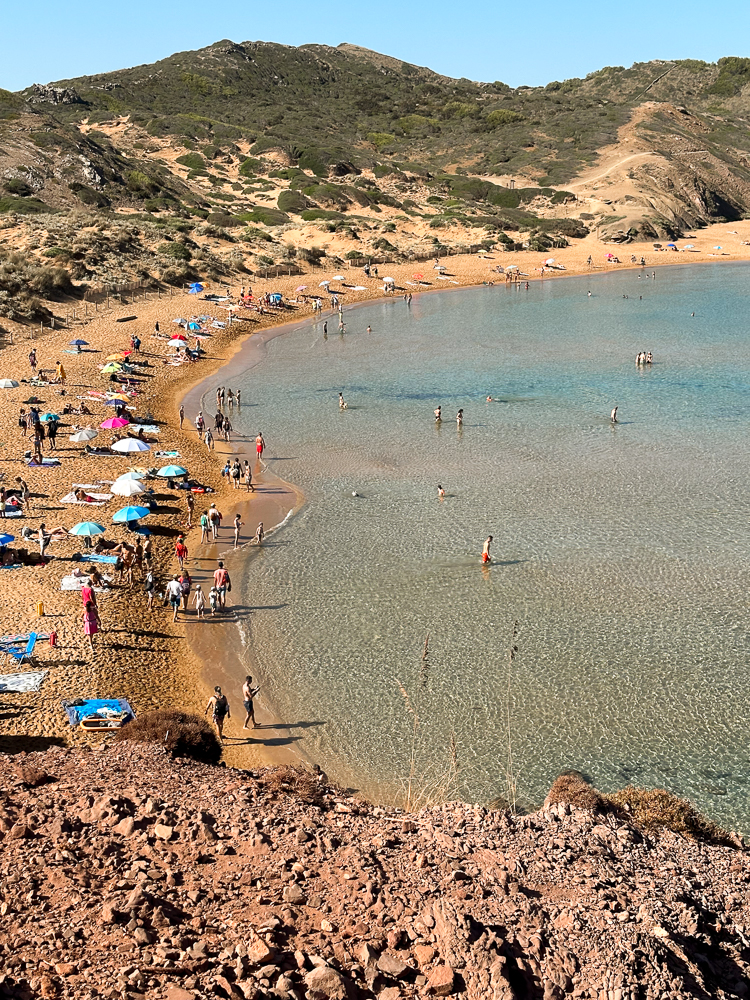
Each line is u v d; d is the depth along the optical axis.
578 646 27.55
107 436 48.19
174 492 40.78
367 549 35.25
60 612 28.50
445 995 9.92
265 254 109.69
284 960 10.13
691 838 16.52
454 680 25.92
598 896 12.23
